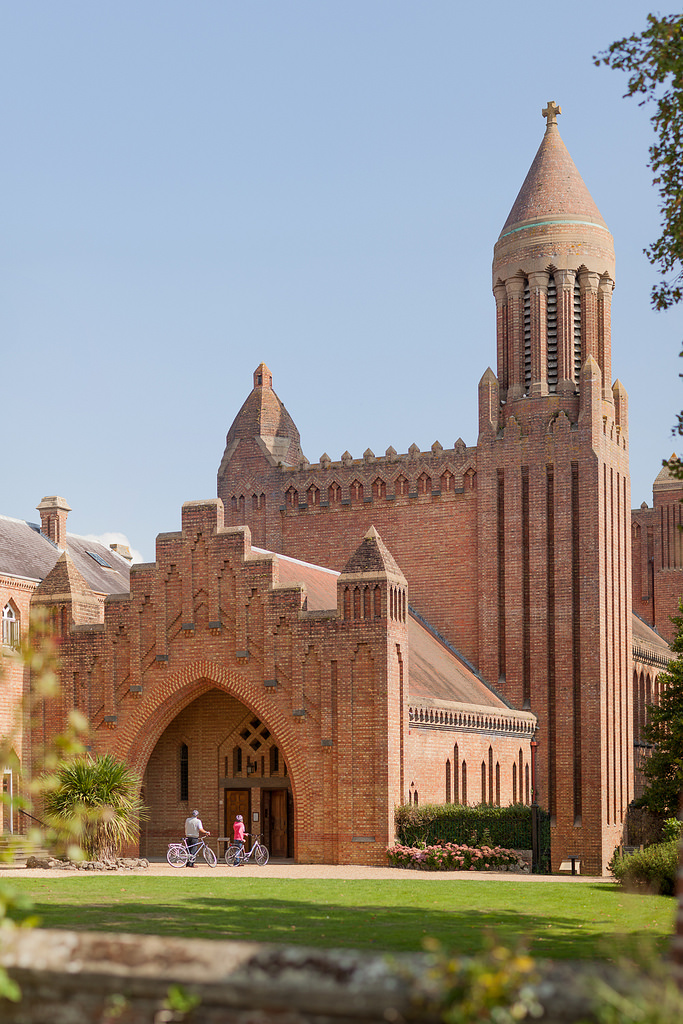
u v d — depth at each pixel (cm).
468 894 3012
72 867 3934
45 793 4131
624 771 6247
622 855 3694
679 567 9100
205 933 2027
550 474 6331
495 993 686
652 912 2556
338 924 2225
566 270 6544
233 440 7306
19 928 809
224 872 3878
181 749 5247
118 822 4125
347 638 4556
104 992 749
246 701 4709
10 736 1042
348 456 6944
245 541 4800
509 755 5700
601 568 6144
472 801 5200
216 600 4822
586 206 6650
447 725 4978
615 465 6438
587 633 6097
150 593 4947
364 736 4481
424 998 691
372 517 6806
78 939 783
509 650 6266
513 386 6581
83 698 4991
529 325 6619
